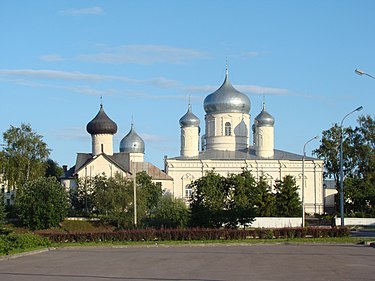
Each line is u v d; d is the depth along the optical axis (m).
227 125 120.69
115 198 82.94
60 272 29.42
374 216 99.19
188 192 114.06
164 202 75.00
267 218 83.25
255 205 85.75
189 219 70.31
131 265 32.97
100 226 83.56
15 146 105.56
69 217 88.38
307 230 59.41
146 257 39.00
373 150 117.56
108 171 112.00
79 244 54.12
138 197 83.38
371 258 36.25
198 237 57.91
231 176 82.38
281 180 101.94
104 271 29.70
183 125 119.56
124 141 130.00
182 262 34.50
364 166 117.31
